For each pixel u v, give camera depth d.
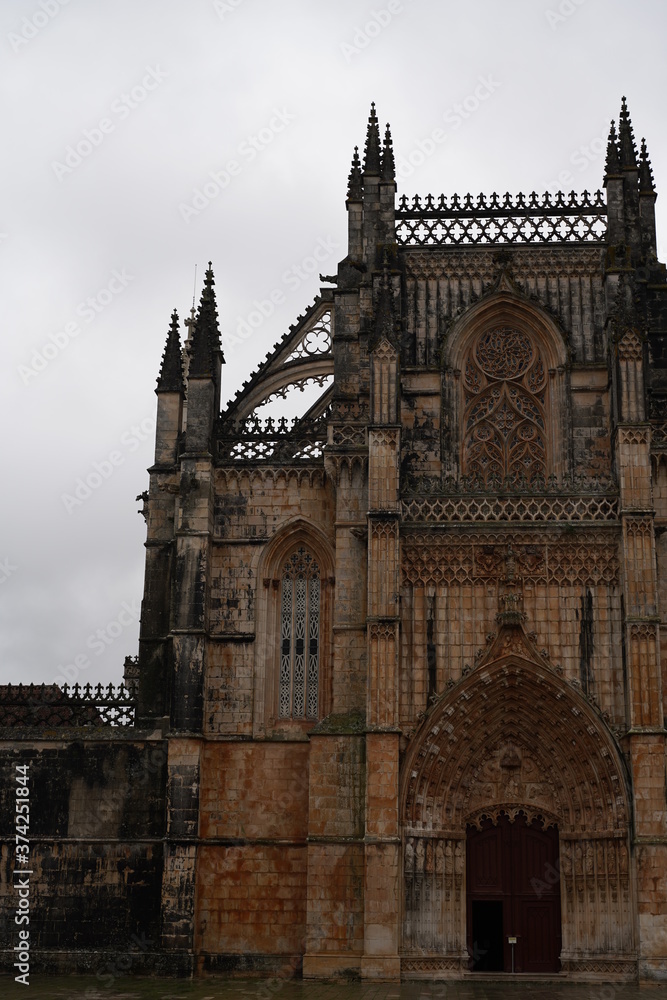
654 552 54.44
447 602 55.88
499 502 56.53
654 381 61.25
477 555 56.25
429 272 63.62
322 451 60.22
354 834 53.75
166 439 62.91
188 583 57.97
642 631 53.56
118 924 55.53
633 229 63.41
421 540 56.38
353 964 52.25
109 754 57.53
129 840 56.34
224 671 58.28
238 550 59.81
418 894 53.50
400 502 56.22
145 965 54.75
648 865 51.31
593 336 61.97
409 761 53.94
